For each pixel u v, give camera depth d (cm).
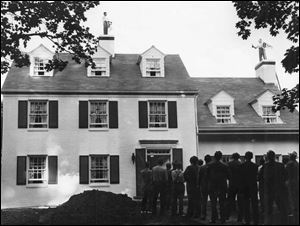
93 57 2756
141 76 2783
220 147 2675
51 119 2530
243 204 1232
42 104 2567
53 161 2488
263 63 3200
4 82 2567
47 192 2458
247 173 1205
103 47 2958
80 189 2486
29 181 2467
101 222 1377
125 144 2567
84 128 2548
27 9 1923
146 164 1659
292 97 1866
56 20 1972
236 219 1330
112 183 2509
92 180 2523
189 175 1362
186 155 2608
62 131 2528
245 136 2712
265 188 1187
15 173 2445
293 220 1185
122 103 2612
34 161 2500
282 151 2719
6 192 2419
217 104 2798
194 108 2672
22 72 2675
